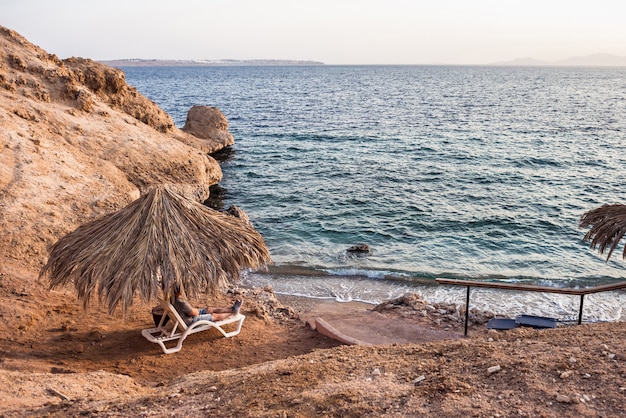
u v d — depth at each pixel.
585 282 15.48
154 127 32.41
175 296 8.98
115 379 7.16
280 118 61.06
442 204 23.95
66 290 11.10
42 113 20.88
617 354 5.38
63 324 9.46
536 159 35.00
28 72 23.09
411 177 29.59
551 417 4.33
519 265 16.92
